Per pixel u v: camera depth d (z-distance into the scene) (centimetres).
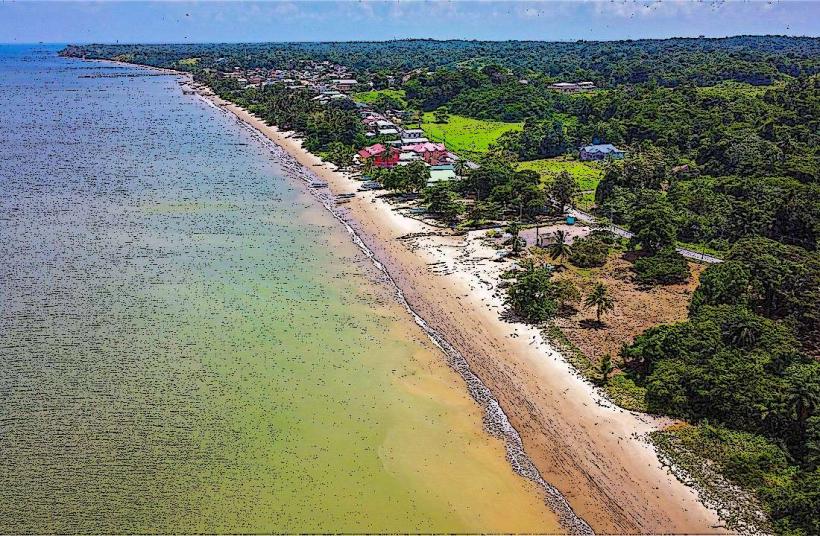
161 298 8688
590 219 12044
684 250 10656
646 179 13250
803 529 4775
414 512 5134
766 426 5869
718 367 6244
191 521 4991
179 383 6762
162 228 11425
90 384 6719
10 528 4891
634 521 5066
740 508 5116
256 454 5741
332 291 9031
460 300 8762
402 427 6156
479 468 5641
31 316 8106
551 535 4934
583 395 6619
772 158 13688
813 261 8469
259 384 6781
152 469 5541
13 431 5975
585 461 5712
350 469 5588
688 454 5709
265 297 8788
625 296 8931
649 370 6825
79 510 5084
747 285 8125
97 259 9944
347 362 7244
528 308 8225
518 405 6519
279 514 5078
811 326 7919
